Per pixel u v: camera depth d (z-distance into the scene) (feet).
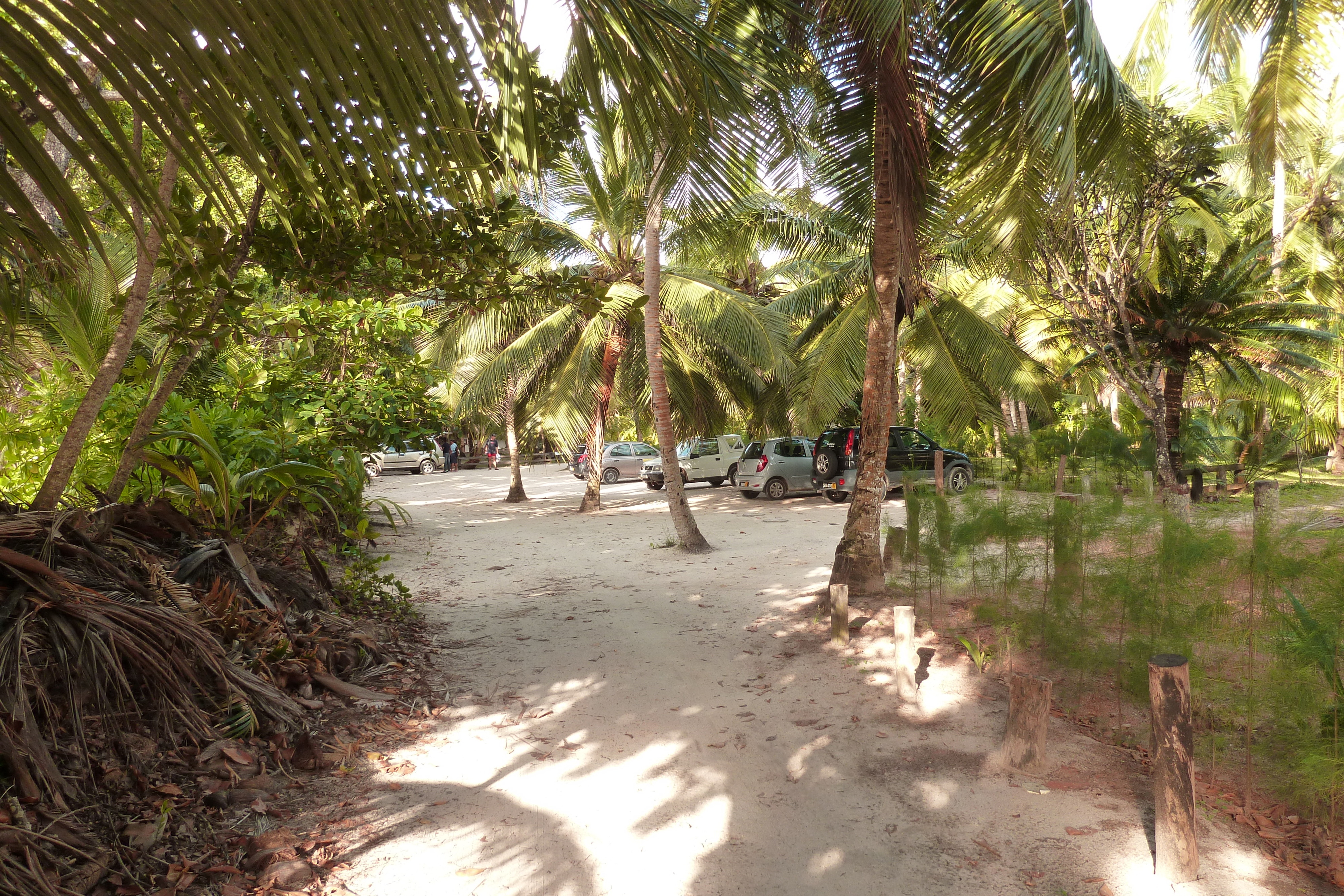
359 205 5.62
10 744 9.45
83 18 4.01
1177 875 9.39
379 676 17.48
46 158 3.97
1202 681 12.85
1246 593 13.85
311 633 17.58
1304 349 52.65
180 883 9.21
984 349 54.13
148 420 17.35
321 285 17.21
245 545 20.90
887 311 24.03
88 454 21.35
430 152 5.54
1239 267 45.42
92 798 10.06
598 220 47.93
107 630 11.77
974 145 20.20
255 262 17.47
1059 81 16.16
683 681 17.63
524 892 9.59
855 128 24.63
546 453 126.82
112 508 15.52
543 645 20.79
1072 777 12.30
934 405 55.72
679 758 13.55
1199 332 44.96
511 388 55.01
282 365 30.66
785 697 16.43
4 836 8.52
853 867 10.09
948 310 55.26
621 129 18.34
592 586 28.86
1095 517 17.28
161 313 25.13
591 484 54.39
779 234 48.01
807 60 21.42
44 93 3.93
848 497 53.98
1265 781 11.53
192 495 20.67
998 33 16.99
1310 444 69.87
